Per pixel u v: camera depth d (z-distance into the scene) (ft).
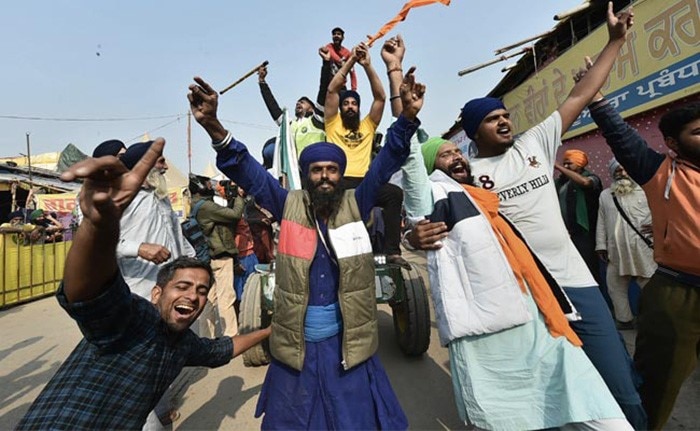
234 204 15.92
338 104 12.07
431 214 6.47
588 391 5.05
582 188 14.78
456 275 6.14
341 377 6.07
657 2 13.69
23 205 45.73
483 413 5.62
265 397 6.45
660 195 6.69
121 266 7.84
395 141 6.29
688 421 8.03
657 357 6.66
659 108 14.12
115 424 4.61
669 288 6.56
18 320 20.01
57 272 27.37
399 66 7.43
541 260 6.75
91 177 3.59
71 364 4.82
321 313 6.26
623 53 15.34
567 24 18.65
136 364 4.78
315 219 6.46
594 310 6.55
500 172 7.07
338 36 15.69
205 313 14.94
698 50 12.30
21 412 10.04
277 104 16.29
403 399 9.81
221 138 6.22
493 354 5.85
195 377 11.91
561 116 7.22
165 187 9.59
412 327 11.65
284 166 10.24
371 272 6.40
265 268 12.94
